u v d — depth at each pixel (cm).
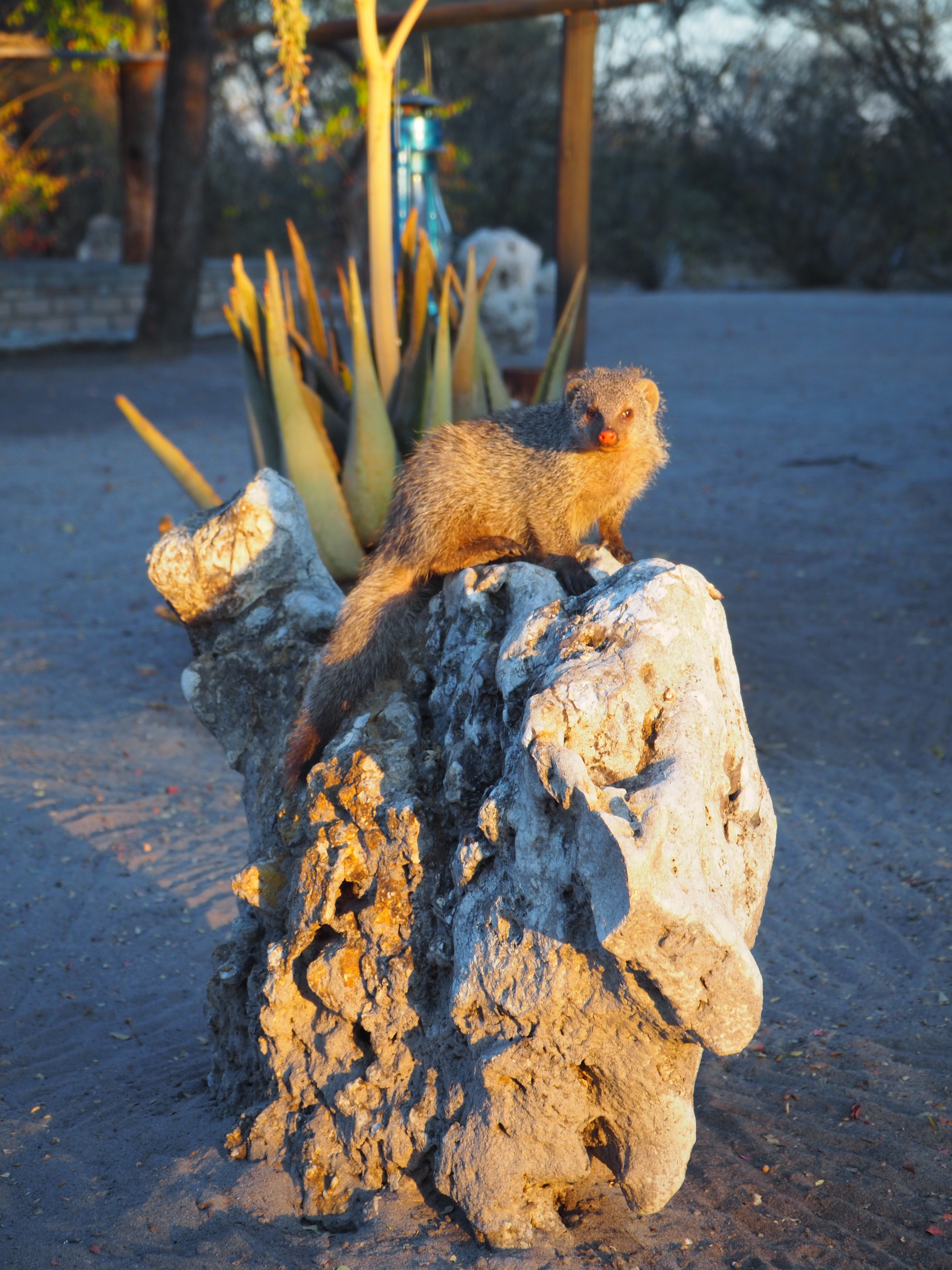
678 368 746
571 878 121
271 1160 137
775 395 649
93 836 210
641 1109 125
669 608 127
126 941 185
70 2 680
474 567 144
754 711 250
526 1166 126
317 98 1088
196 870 202
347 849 136
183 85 730
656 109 1491
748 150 1473
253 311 232
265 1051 140
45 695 260
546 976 122
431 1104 131
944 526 383
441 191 1245
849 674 264
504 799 126
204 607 156
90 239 1272
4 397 643
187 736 246
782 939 183
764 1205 134
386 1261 125
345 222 943
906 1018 165
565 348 244
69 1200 136
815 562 350
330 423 229
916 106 1394
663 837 115
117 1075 158
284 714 156
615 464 160
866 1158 141
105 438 549
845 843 205
